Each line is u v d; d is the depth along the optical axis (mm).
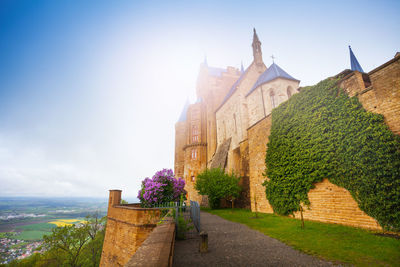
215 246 6344
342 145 8867
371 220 7543
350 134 8547
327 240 6457
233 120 29547
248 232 8453
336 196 9094
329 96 9859
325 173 9633
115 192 15383
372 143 7656
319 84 10539
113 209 14281
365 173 7812
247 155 21422
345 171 8625
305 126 11172
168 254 2506
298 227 8766
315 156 10219
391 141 7059
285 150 12609
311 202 10430
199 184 23094
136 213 10633
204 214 16531
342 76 10258
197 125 40344
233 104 29875
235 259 5023
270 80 22391
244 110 27266
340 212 8820
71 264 26266
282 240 6852
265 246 6188
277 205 13062
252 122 24859
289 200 11914
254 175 16250
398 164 6797
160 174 13828
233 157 27062
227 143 29938
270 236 7547
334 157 9211
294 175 11602
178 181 14672
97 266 26922
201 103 41406
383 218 7086
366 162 7801
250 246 6234
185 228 7707
